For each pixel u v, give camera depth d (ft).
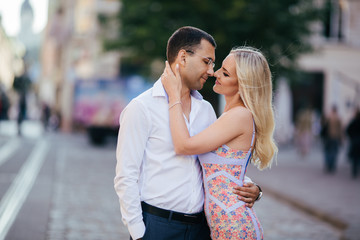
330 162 46.57
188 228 9.38
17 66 180.65
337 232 22.67
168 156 9.29
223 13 44.11
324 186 35.88
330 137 46.57
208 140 9.18
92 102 83.41
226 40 43.86
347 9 84.17
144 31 45.83
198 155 9.65
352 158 42.57
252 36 45.19
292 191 32.68
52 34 147.33
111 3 89.40
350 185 36.94
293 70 48.49
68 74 106.52
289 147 78.33
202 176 9.76
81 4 104.12
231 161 9.42
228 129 9.31
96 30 87.20
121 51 50.34
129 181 9.08
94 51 91.56
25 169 36.96
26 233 18.75
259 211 26.61
